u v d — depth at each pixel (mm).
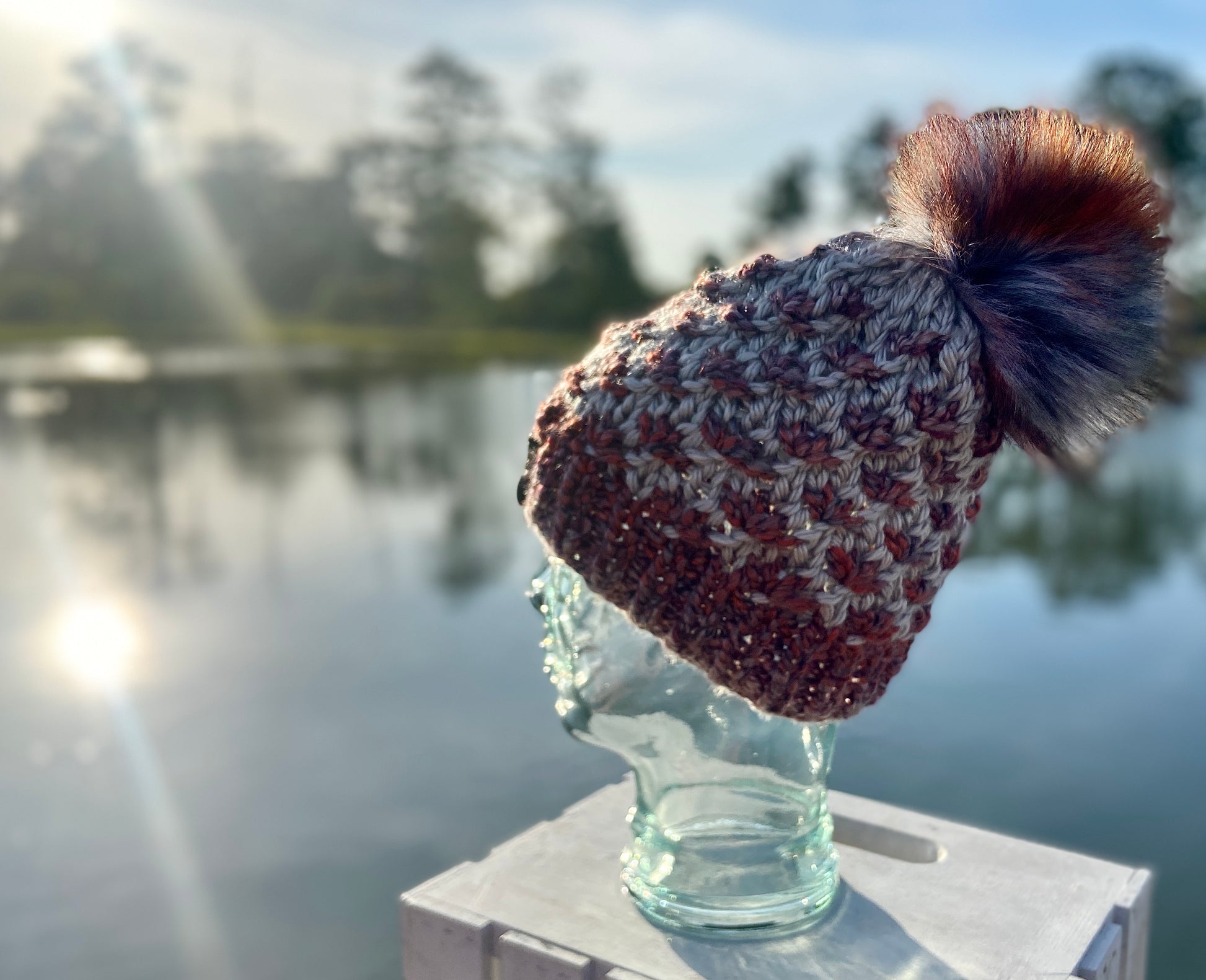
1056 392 1172
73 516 10438
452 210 41156
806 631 1213
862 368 1139
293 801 4012
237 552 8617
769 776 1412
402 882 3436
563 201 39875
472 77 40281
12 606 6977
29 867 3627
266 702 5070
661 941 1378
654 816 1478
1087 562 7789
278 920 3240
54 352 33688
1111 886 1519
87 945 3162
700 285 1269
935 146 1233
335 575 7785
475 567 7980
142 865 3623
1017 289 1161
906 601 1227
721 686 1281
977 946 1368
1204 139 27203
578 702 1438
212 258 41062
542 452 1321
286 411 20031
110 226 41250
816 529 1161
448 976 1454
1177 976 2947
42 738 4750
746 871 1403
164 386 24594
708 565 1213
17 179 41281
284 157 42312
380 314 40906
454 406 20859
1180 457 13438
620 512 1232
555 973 1342
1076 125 1198
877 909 1462
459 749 4414
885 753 3221
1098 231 1160
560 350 34562
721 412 1169
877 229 1261
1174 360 1241
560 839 1672
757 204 27344
